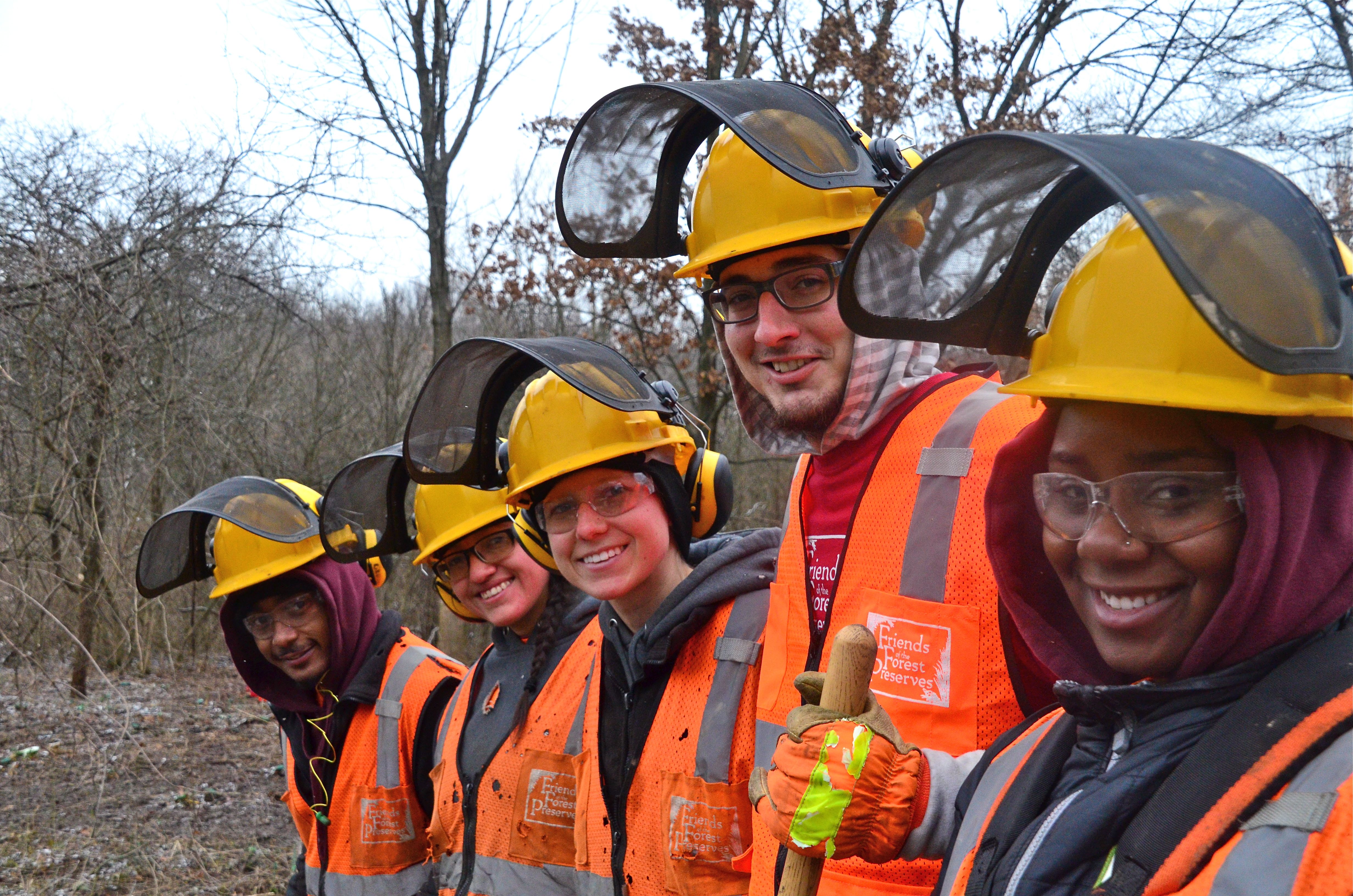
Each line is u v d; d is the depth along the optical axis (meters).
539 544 2.52
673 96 1.99
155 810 6.85
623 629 2.29
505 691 2.74
